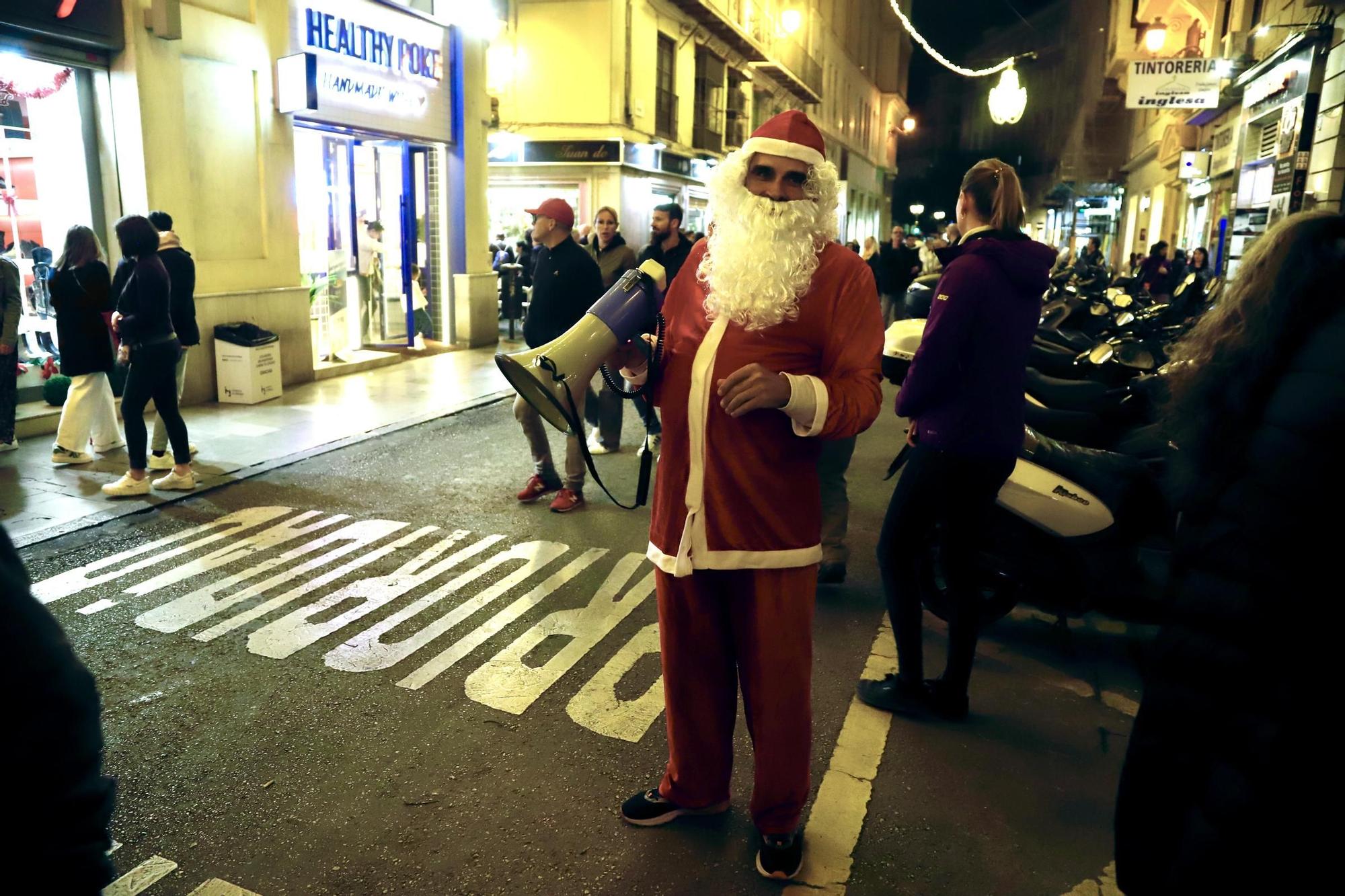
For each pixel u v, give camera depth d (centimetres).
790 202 230
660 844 266
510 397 965
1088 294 898
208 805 280
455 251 1318
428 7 1208
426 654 383
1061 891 250
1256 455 134
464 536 532
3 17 684
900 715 345
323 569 475
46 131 774
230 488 613
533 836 268
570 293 582
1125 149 3834
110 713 331
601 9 1877
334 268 1114
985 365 297
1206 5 1928
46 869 98
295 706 340
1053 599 398
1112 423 496
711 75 2444
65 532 514
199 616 414
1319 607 126
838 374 230
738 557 238
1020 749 324
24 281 772
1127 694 371
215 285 893
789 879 252
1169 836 142
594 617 424
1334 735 125
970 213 310
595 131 1925
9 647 96
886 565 326
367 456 709
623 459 721
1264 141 1473
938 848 268
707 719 265
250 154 927
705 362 236
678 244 754
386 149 1260
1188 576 143
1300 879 126
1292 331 135
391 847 262
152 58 803
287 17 958
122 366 794
